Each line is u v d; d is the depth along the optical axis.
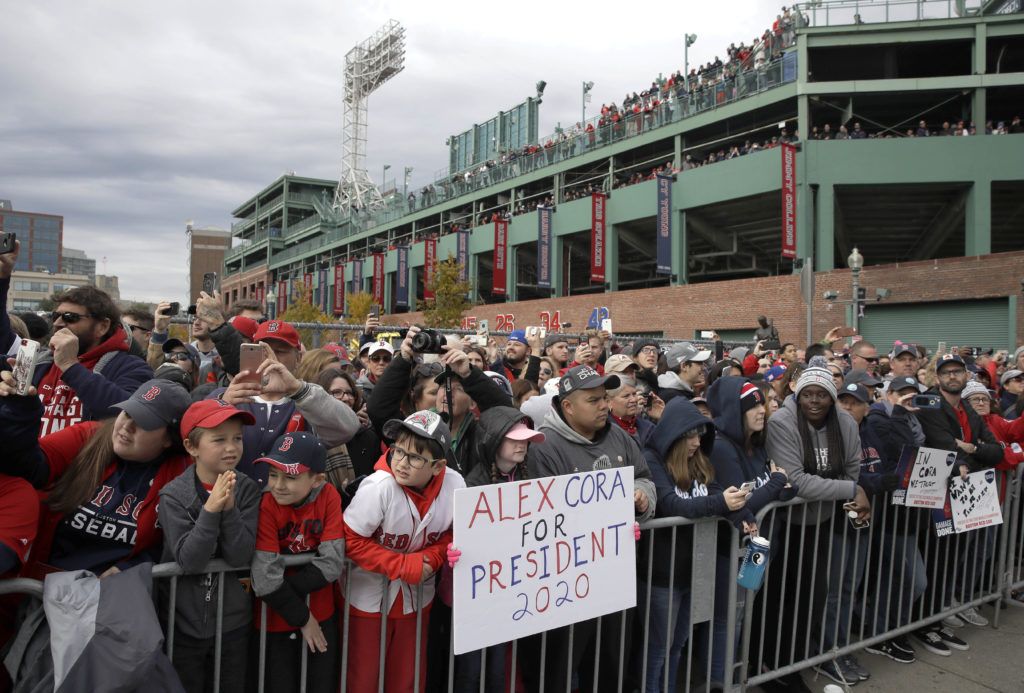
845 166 21.25
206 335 4.68
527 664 3.36
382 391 3.40
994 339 18.08
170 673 2.17
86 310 3.16
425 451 2.63
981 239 20.36
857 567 4.20
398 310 45.69
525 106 41.19
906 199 23.08
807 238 21.45
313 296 55.75
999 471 4.98
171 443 2.56
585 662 3.47
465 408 3.52
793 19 22.33
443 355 3.40
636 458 3.51
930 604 4.66
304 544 2.55
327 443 3.04
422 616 2.86
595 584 3.12
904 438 4.36
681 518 3.43
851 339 15.43
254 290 70.19
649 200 27.00
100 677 2.04
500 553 2.83
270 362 2.84
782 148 21.31
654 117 27.36
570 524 3.04
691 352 5.44
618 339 9.47
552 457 3.33
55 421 3.14
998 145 20.36
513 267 34.84
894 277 19.53
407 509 2.71
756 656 3.91
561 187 32.34
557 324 30.17
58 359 2.79
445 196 41.31
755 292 22.09
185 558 2.29
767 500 3.58
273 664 2.62
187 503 2.38
